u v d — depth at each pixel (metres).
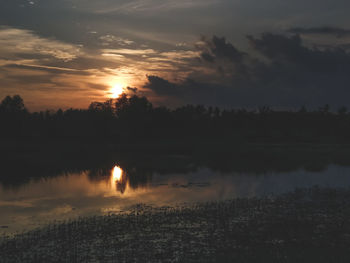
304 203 28.12
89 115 130.50
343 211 25.36
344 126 136.62
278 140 129.50
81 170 53.09
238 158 71.25
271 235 19.89
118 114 135.75
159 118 140.38
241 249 17.72
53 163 61.84
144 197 32.03
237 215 24.34
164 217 24.03
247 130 146.75
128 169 54.16
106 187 37.97
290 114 151.12
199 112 154.75
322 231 20.55
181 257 16.73
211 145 110.19
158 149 95.56
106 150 91.00
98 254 17.19
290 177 45.34
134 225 22.08
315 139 129.25
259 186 38.19
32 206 28.59
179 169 54.16
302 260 16.09
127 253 17.28
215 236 19.78
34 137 120.50
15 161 64.31
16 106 120.38
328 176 46.38
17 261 16.42
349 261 15.94
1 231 21.39
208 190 35.66
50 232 20.88
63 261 16.36
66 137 125.31
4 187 38.03
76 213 25.97
